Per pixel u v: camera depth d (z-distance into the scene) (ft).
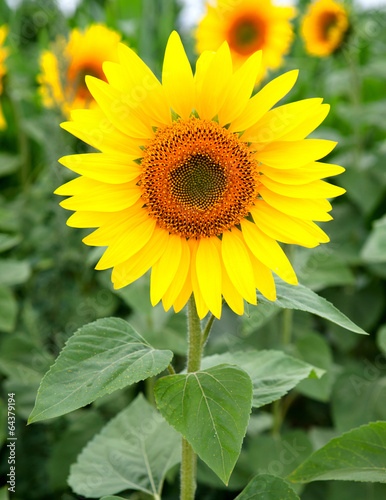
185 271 5.91
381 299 13.53
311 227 5.78
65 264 12.23
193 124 5.92
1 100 15.56
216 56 5.65
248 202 5.92
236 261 5.82
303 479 6.11
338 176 14.66
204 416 5.07
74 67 12.53
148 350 5.52
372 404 10.89
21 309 12.94
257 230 5.90
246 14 13.67
